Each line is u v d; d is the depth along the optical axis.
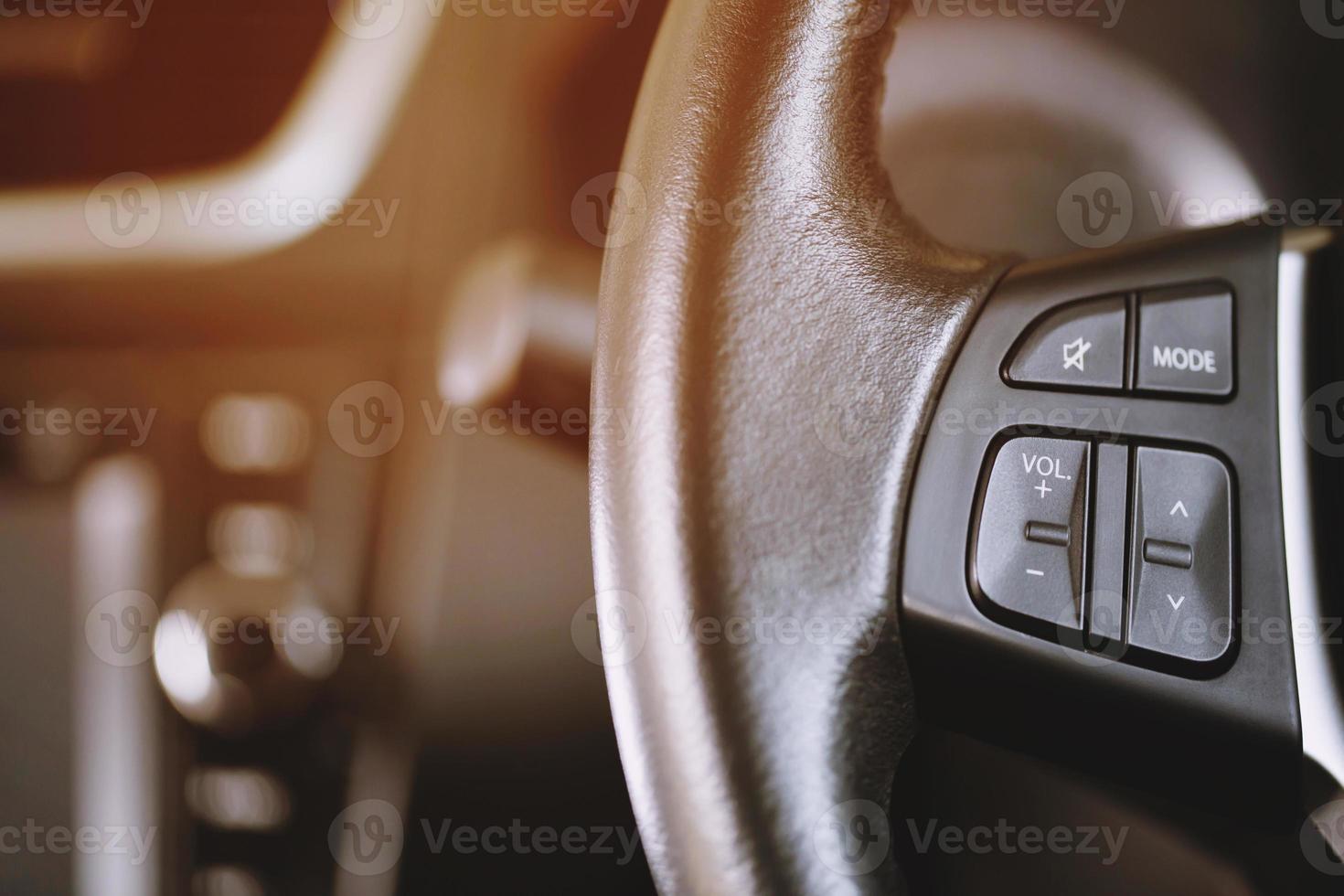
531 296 0.47
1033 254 0.62
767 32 0.22
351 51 0.78
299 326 0.87
